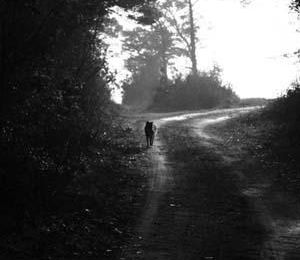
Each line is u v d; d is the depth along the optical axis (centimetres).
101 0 2092
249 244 1015
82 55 2464
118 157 2089
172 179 1712
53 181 1327
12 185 1168
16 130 1511
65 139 1752
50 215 1141
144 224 1165
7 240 959
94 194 1381
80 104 2398
